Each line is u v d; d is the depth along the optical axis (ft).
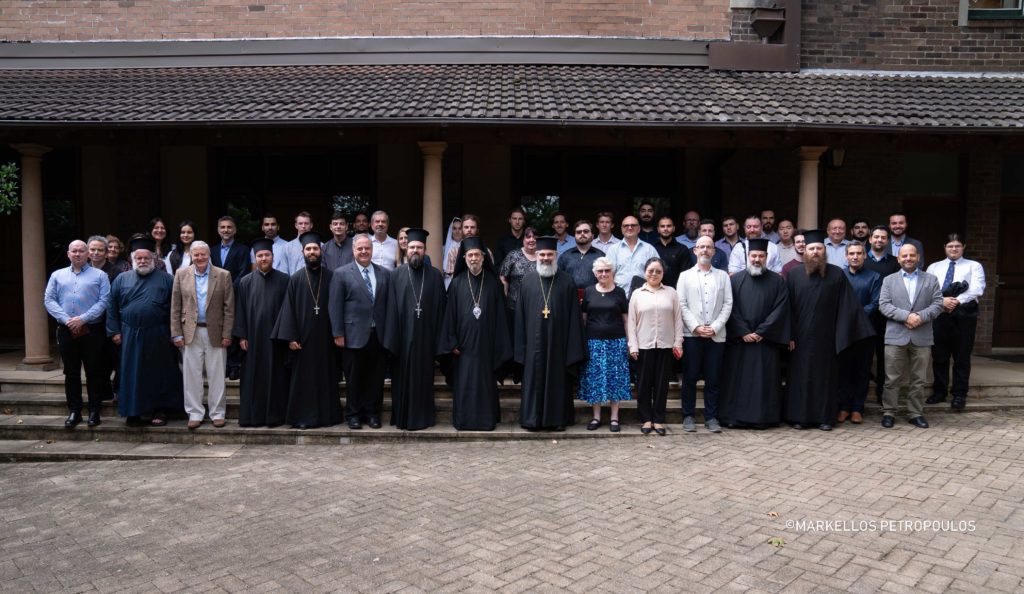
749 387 22.07
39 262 26.91
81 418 23.07
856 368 22.90
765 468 18.08
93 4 32.32
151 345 22.06
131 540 14.10
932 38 30.89
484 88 27.37
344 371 22.21
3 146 33.68
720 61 30.17
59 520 15.37
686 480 17.19
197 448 21.50
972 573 12.01
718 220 33.83
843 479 17.06
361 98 26.17
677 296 22.07
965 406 24.16
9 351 32.60
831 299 22.06
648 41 30.73
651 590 11.52
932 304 22.02
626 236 24.26
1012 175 34.71
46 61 31.58
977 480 16.88
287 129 25.09
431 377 22.38
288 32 32.01
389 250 25.16
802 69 30.76
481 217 34.09
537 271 22.13
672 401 24.45
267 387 22.31
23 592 11.92
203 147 34.24
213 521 15.07
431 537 13.91
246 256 26.25
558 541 13.58
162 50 31.55
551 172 34.50
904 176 34.68
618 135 25.58
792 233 25.68
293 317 21.93
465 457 19.89
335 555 13.14
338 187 34.73
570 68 30.58
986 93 27.76
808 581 11.76
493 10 31.45
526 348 22.09
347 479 17.97
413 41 31.27
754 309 22.00
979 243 34.27
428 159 25.70
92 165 34.50
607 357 21.95
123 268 25.45
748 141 25.81
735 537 13.62
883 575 11.96
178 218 34.45
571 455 19.84
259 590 11.78
